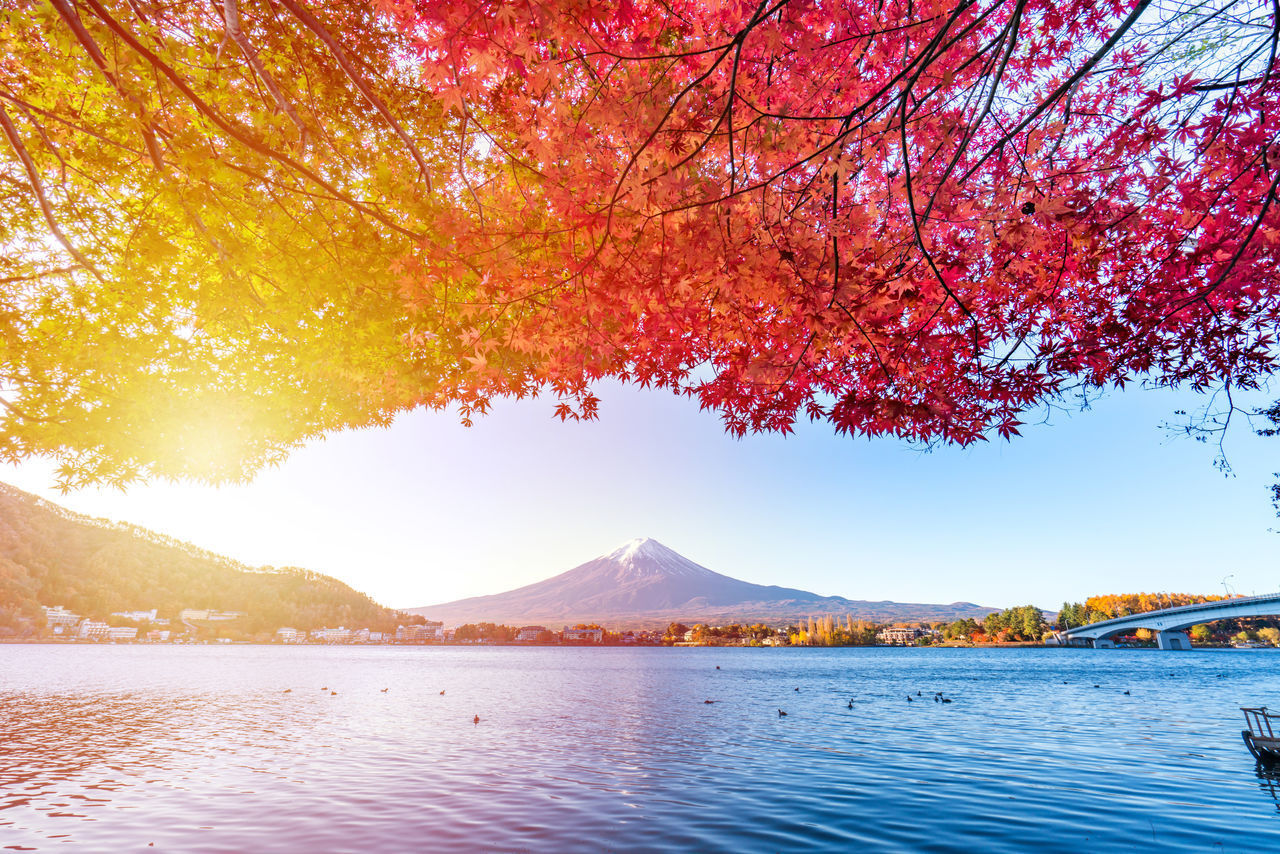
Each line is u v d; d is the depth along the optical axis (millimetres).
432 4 3693
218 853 11852
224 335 8102
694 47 4777
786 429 6793
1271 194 4582
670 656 178000
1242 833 12609
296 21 7074
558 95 4465
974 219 5117
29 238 7551
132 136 6145
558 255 5211
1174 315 6031
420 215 6973
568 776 19141
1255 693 48281
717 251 4703
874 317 5156
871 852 11805
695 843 12383
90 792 16922
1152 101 5344
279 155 5902
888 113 5430
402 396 8570
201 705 40219
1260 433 6812
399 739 26984
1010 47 3789
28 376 7238
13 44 6039
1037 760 21203
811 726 31422
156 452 7945
